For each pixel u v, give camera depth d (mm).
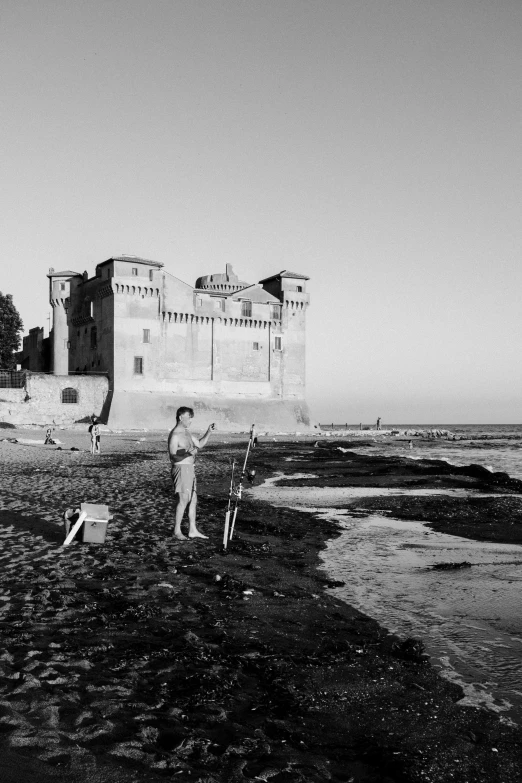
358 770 4934
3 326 95000
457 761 5086
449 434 133750
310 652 7430
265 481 31109
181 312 90938
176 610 8680
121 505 18406
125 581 9992
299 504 22453
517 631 8359
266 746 5086
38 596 8719
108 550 12078
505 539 15523
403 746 5301
